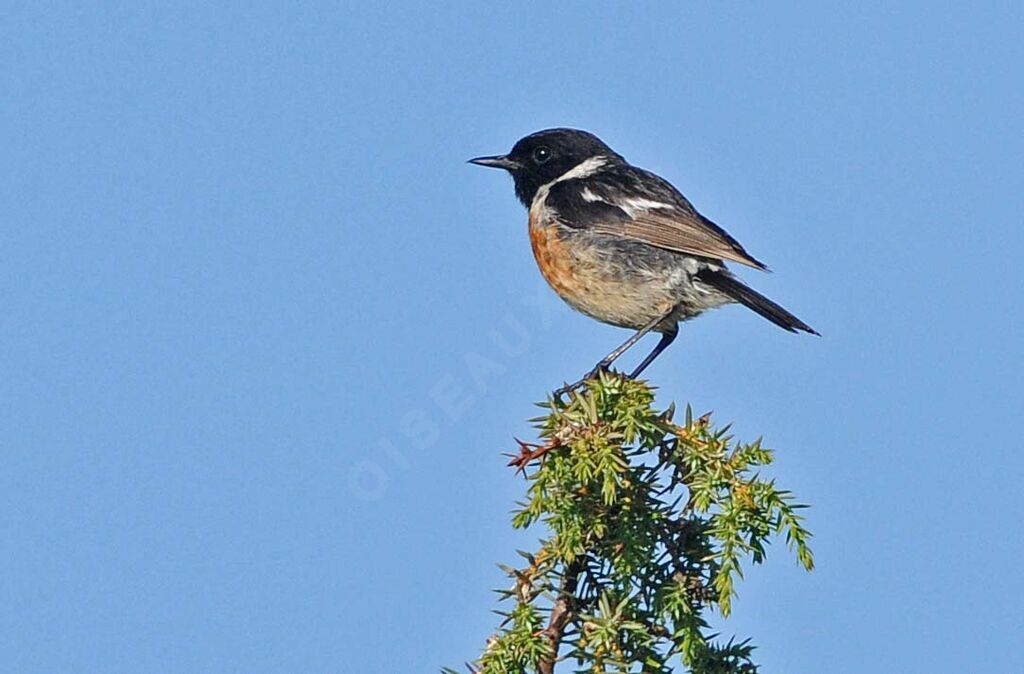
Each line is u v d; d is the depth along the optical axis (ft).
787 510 26.12
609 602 26.55
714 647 26.48
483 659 25.89
